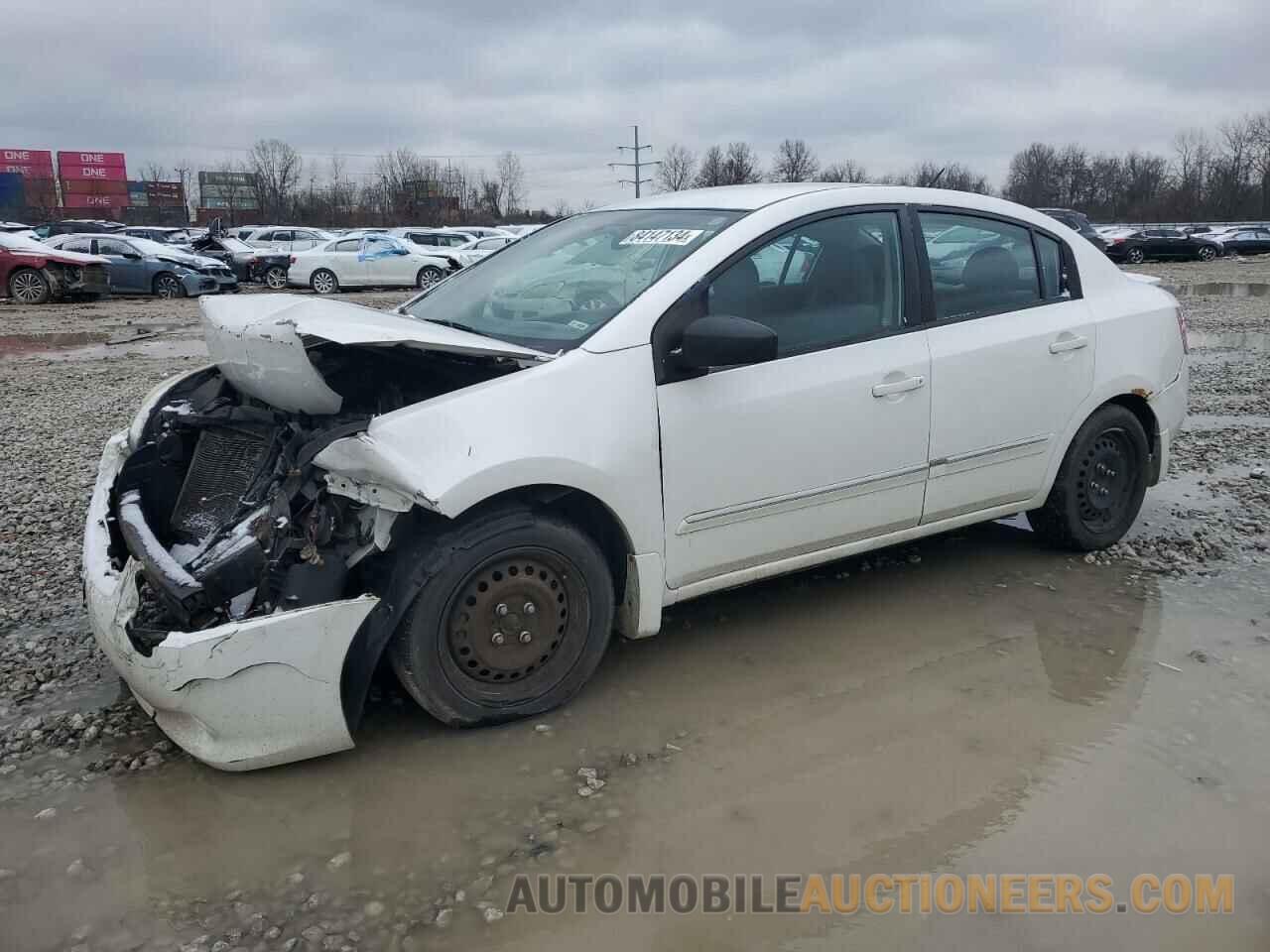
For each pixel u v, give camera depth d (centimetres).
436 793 298
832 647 391
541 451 312
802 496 374
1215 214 7762
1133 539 506
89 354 1270
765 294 368
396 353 331
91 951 236
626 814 288
